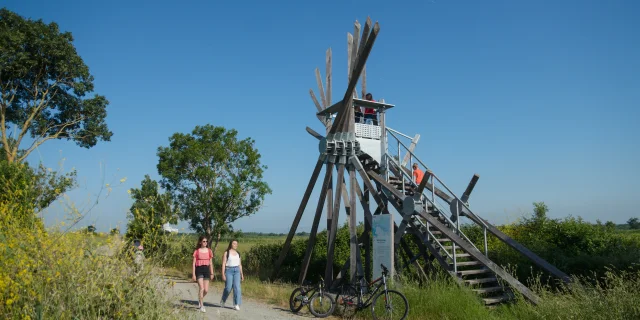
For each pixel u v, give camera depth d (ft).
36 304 18.40
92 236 21.02
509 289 38.42
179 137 71.36
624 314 26.61
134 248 21.85
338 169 51.47
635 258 38.50
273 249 74.59
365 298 36.17
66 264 19.29
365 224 53.93
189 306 35.19
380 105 53.52
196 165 70.18
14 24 85.51
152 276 21.44
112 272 20.36
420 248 48.42
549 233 50.65
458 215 44.34
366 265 53.31
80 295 18.83
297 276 63.57
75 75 92.84
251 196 71.87
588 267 40.34
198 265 35.22
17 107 89.97
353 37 52.49
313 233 53.98
